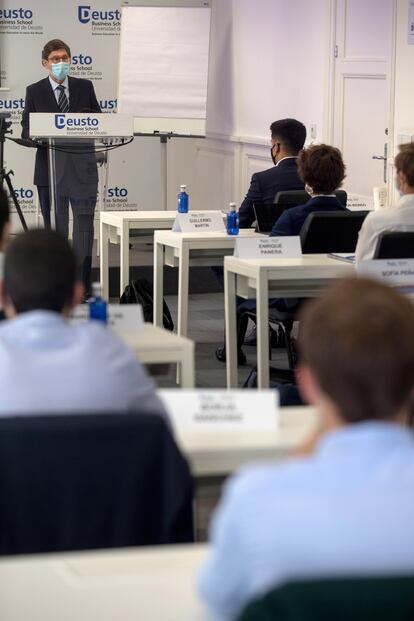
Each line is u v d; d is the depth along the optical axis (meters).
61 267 3.27
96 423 2.55
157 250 8.70
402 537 1.57
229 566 1.62
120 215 9.73
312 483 1.62
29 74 14.80
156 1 14.32
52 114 9.91
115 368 2.86
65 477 2.54
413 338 1.72
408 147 6.50
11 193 12.27
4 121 11.91
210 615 1.92
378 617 1.48
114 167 15.52
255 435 3.08
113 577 2.11
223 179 15.67
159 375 4.68
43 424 2.53
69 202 10.16
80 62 14.95
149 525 2.61
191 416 3.18
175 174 16.72
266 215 8.45
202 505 3.31
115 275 12.85
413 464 1.64
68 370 2.82
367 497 1.60
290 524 1.58
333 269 6.70
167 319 9.06
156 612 1.94
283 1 13.46
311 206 7.57
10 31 14.65
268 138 14.02
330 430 1.79
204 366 8.73
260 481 1.64
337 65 12.24
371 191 11.82
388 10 11.20
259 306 6.64
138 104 14.48
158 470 2.59
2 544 2.56
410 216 6.47
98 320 4.66
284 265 6.64
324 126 12.52
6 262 3.30
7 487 2.53
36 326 2.93
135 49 14.39
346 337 1.72
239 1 14.83
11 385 2.79
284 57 13.53
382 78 11.45
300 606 1.48
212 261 8.54
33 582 2.08
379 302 1.76
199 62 14.36
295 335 9.59
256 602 1.50
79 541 2.57
